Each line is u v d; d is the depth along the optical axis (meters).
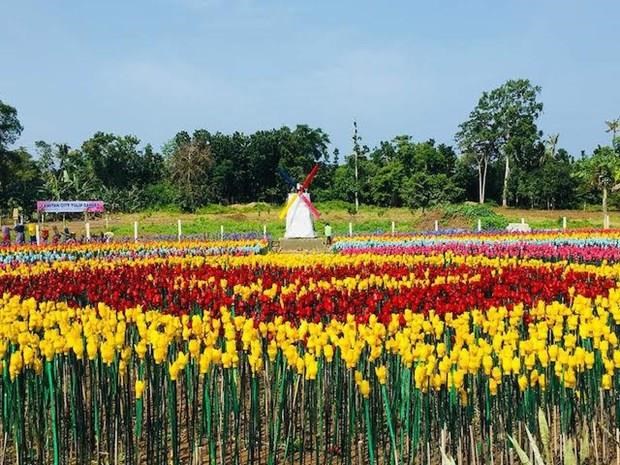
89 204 35.50
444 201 70.94
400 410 6.58
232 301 8.32
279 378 6.83
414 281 11.13
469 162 83.88
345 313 7.77
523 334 8.16
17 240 32.25
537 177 75.12
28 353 6.04
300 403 7.30
